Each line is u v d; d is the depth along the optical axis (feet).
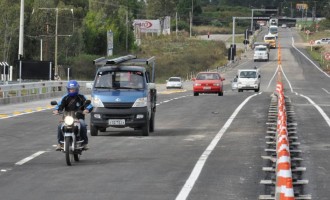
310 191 58.95
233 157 80.69
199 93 245.04
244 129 116.67
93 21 630.33
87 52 617.21
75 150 74.74
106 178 65.67
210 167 72.69
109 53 510.99
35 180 64.54
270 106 168.66
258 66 570.05
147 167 72.95
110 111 104.78
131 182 63.26
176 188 59.98
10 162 77.00
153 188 59.98
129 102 104.88
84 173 68.90
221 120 135.44
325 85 388.98
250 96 230.89
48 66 280.51
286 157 38.55
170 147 91.61
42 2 514.27
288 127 114.21
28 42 497.46
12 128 118.83
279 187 36.99
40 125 124.67
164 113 154.81
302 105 178.40
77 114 75.77
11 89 191.42
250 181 63.46
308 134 107.86
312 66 568.82
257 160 77.92
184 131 114.21
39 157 81.35
